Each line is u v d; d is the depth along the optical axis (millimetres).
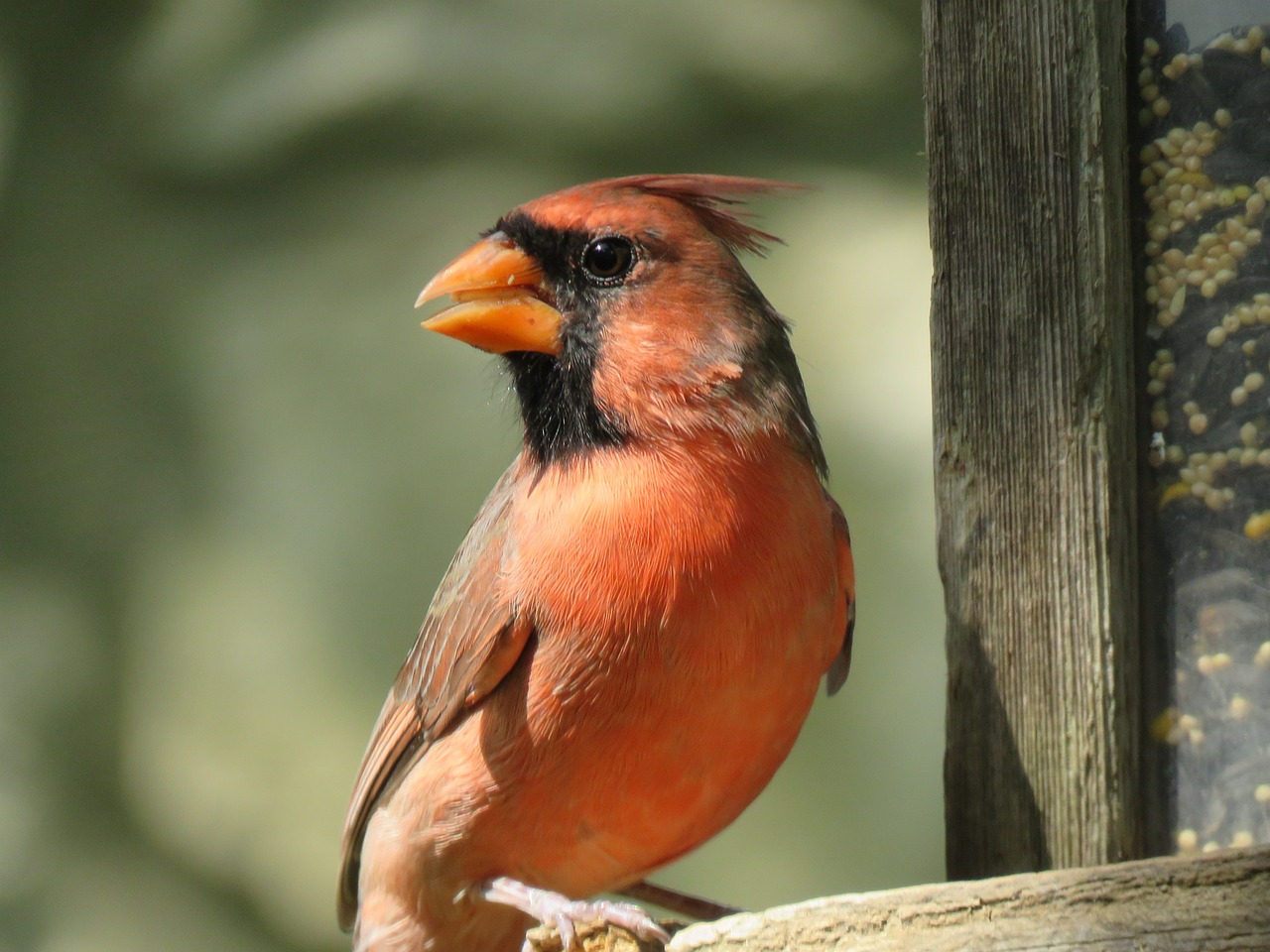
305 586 12992
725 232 6234
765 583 5676
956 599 5855
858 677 12117
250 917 12703
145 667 13094
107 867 12805
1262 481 5656
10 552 13422
